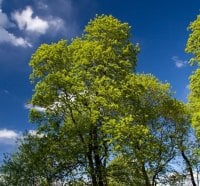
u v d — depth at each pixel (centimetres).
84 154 4262
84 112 4325
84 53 4369
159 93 5153
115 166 4344
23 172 4334
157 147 4631
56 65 4484
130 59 4644
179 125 5144
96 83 4284
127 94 4438
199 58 3953
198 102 3875
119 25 4647
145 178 4638
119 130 4122
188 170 5275
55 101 4356
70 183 4303
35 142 4422
